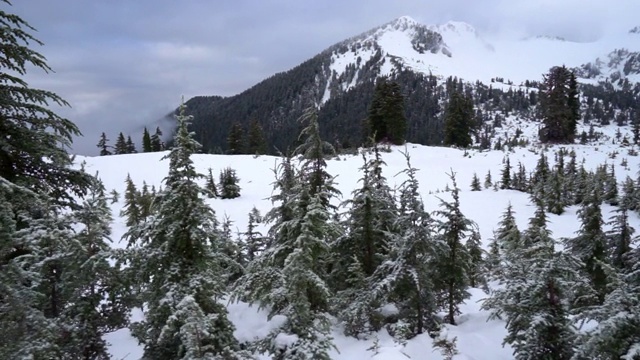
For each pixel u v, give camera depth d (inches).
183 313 264.2
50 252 325.4
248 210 1378.0
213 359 256.2
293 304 343.0
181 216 320.2
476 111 6338.6
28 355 238.8
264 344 354.9
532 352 329.7
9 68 345.1
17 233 254.4
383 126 2549.2
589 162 1909.4
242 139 3034.0
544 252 350.9
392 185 1501.0
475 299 580.4
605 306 281.7
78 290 323.9
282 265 416.2
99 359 333.1
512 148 2322.8
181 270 318.0
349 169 1723.7
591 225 572.4
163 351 324.5
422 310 466.9
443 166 1865.2
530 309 345.1
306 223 357.7
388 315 474.6
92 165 1987.0
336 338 462.3
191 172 323.3
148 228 325.7
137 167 1987.0
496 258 652.1
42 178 391.2
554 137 2549.2
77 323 318.7
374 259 519.5
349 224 518.3
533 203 1366.9
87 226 332.8
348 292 474.6
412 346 410.9
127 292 346.3
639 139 3038.9
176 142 327.3
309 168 582.2
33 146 350.6
